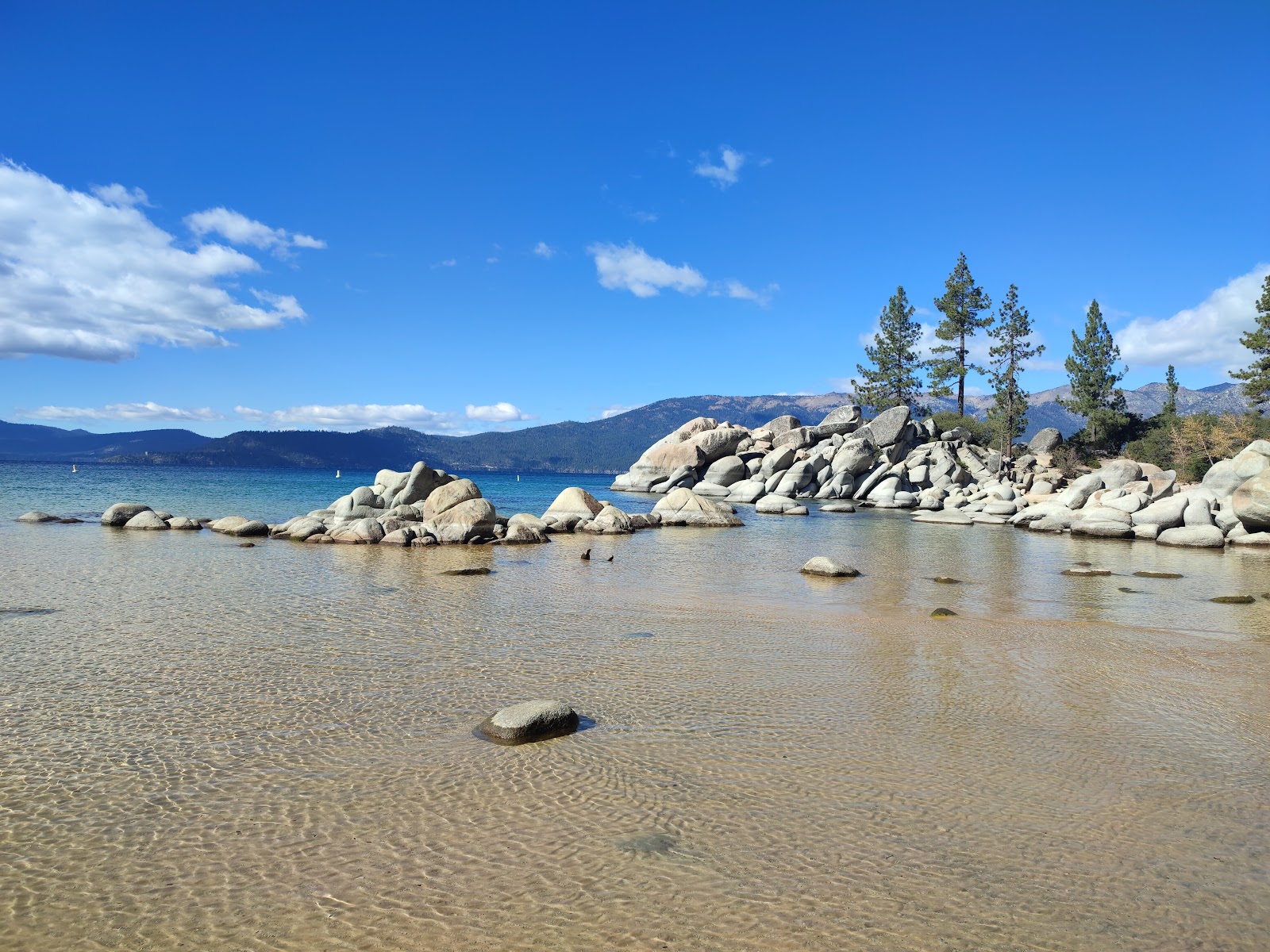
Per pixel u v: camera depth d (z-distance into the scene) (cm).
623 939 411
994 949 405
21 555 2052
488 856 499
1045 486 5194
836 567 1919
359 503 2998
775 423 7844
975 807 585
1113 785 630
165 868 481
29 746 690
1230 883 477
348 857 496
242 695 850
